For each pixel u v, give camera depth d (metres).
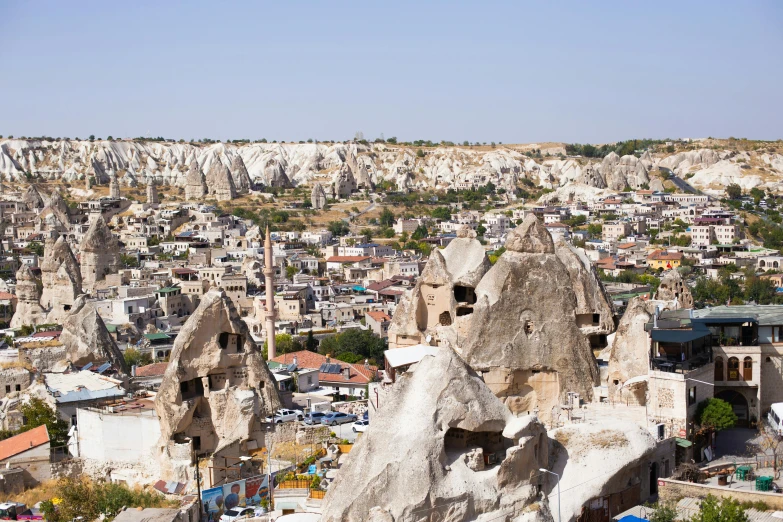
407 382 67.06
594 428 74.06
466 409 65.69
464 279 101.62
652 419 79.38
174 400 92.94
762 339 86.31
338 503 63.16
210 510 82.88
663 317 89.19
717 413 79.06
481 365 87.88
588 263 99.81
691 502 71.56
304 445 95.00
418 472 62.19
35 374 112.81
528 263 89.19
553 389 87.94
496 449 68.38
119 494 85.50
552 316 88.50
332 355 194.00
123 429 95.81
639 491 73.50
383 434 64.56
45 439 97.50
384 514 60.88
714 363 85.00
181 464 90.69
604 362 93.25
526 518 64.44
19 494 93.12
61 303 188.62
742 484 73.69
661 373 79.56
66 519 83.94
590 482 70.00
